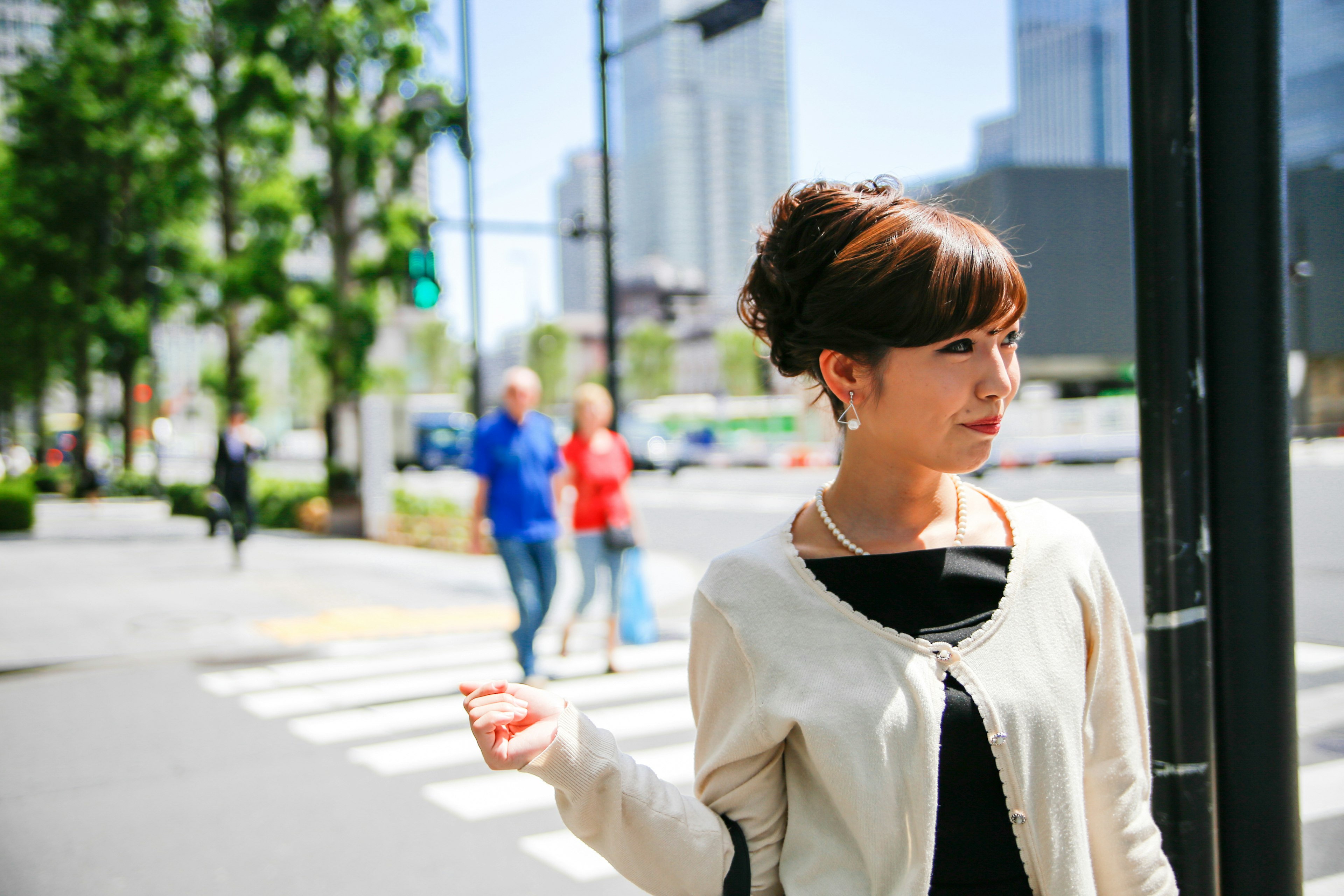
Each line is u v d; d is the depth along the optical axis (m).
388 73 18.03
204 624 9.16
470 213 15.73
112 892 3.76
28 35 25.81
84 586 11.80
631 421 37.56
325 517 18.84
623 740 5.54
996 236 1.21
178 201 24.62
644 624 7.72
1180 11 1.53
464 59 15.30
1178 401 1.54
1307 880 3.30
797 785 1.22
